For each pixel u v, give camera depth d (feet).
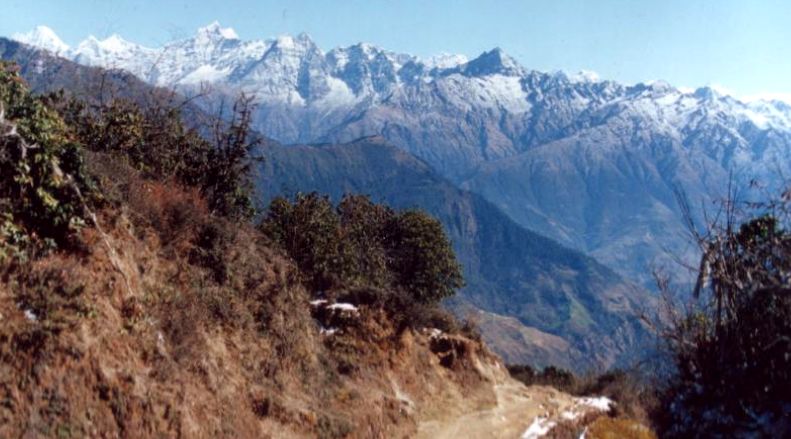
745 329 24.99
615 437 50.03
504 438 68.69
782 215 25.09
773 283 23.65
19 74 46.29
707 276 26.55
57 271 40.22
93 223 45.29
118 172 52.49
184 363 46.14
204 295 53.57
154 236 52.54
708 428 25.53
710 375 26.45
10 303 37.14
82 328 39.04
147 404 40.06
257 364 54.85
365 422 60.08
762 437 23.35
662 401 28.96
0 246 38.34
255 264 62.23
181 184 65.36
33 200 41.83
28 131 41.47
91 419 36.70
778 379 23.85
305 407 54.80
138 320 44.29
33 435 33.47
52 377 36.01
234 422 46.65
